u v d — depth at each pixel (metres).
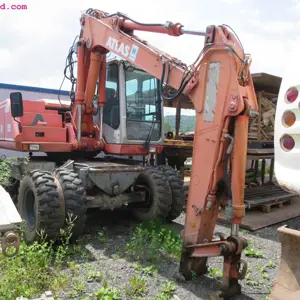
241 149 3.13
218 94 3.27
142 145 6.04
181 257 3.54
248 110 3.11
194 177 3.43
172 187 5.69
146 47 4.30
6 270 3.39
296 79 2.13
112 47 4.96
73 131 6.04
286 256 2.13
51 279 3.45
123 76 5.80
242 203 3.14
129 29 4.85
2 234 2.20
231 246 3.05
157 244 4.49
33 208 4.78
